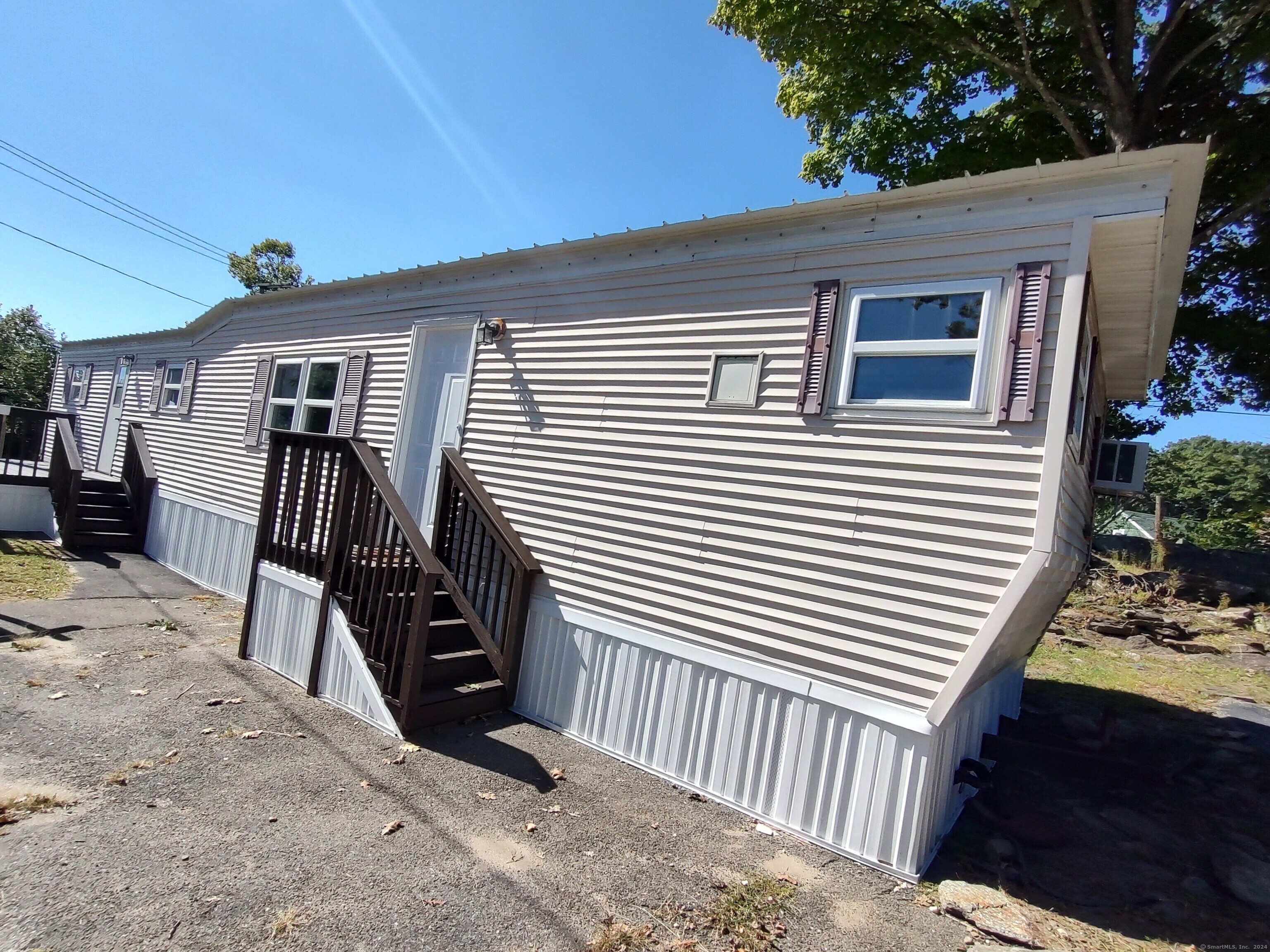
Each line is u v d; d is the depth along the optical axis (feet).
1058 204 11.83
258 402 30.55
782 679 13.66
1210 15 30.35
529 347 20.01
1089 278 12.09
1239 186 32.76
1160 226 11.35
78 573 29.63
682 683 15.10
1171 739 20.12
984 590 11.74
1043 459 11.41
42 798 10.91
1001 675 17.44
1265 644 32.42
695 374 16.15
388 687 15.78
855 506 13.32
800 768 13.15
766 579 14.28
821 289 14.34
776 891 10.90
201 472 33.47
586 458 17.90
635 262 17.83
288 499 19.90
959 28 32.24
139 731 14.10
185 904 8.80
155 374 40.83
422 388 23.50
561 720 17.01
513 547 18.26
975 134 37.37
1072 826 14.55
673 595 15.62
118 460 42.80
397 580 16.12
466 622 18.47
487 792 13.29
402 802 12.44
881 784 12.21
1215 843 13.83
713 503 15.33
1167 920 11.10
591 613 17.03
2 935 7.79
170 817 10.93
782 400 14.60
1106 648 32.58
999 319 12.21
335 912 9.06
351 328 26.81
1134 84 31.01
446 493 20.16
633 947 9.13
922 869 11.90
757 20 33.63
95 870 9.27
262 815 11.39
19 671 16.80
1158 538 49.85
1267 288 36.58
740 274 15.75
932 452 12.59
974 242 12.61
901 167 39.09
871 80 34.19
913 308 13.21
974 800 15.01
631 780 14.70
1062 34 32.68
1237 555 44.29
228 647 21.07
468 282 22.39
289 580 19.20
